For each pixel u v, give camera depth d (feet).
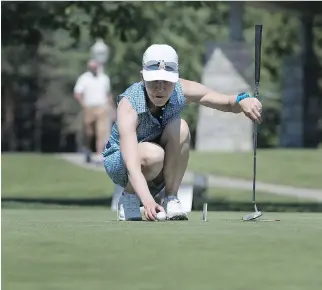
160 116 57.36
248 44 241.96
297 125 256.93
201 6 150.00
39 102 401.70
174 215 57.31
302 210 103.50
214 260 36.81
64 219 63.16
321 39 291.58
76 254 38.19
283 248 40.55
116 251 39.14
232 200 126.93
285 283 31.78
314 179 156.56
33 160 196.54
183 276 32.96
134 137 56.75
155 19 284.20
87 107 206.18
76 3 131.13
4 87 386.73
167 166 57.67
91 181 157.69
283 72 259.60
